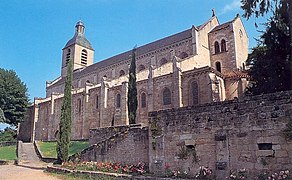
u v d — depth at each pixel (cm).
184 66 4234
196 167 1441
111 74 6162
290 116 1177
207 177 1371
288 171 1134
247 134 1288
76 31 8888
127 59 5894
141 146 1827
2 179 2083
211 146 1406
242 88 3778
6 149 4691
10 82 6900
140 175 1616
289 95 1198
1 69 7131
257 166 1228
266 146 1222
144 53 5534
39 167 2827
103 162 2044
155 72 4272
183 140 1525
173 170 1527
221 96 3800
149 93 4181
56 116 6047
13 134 6819
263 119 1252
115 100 4775
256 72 2406
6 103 6725
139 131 1866
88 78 6750
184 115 1553
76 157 2395
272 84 2211
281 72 2208
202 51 4900
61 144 2627
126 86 4497
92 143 2412
